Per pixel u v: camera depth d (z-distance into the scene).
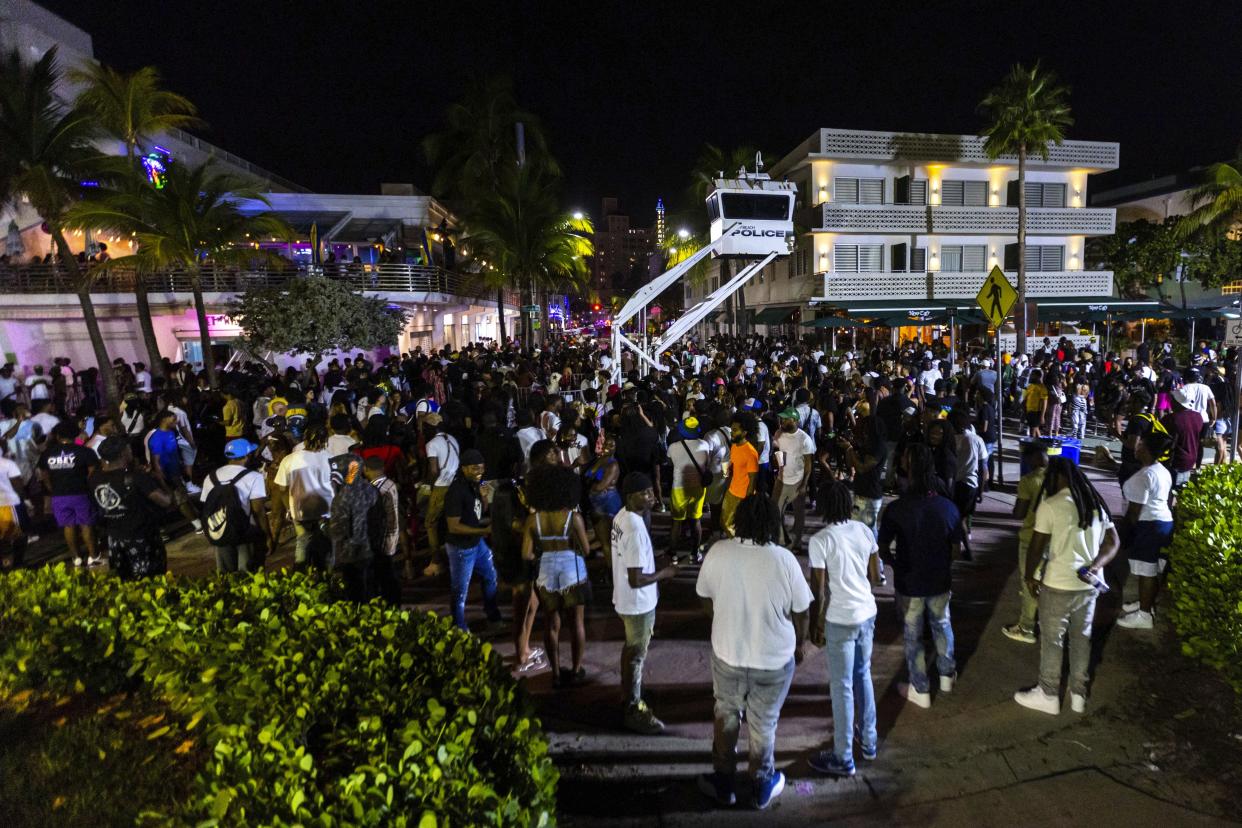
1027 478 6.00
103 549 8.91
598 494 7.05
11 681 3.95
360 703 3.09
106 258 22.94
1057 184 37.84
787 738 4.74
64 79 25.98
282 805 2.38
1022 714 4.88
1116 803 3.97
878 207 35.09
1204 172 31.91
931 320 32.50
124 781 3.14
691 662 5.78
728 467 8.08
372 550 5.83
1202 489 6.46
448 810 2.35
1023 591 5.92
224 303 24.16
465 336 41.44
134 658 3.85
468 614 6.85
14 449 10.11
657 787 4.25
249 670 3.34
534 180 29.61
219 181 19.16
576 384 17.16
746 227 20.89
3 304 21.62
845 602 4.20
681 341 34.22
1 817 3.03
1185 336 35.06
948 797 4.09
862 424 7.61
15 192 18.28
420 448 9.71
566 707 5.12
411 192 36.53
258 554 6.29
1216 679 5.13
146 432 11.47
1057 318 33.84
